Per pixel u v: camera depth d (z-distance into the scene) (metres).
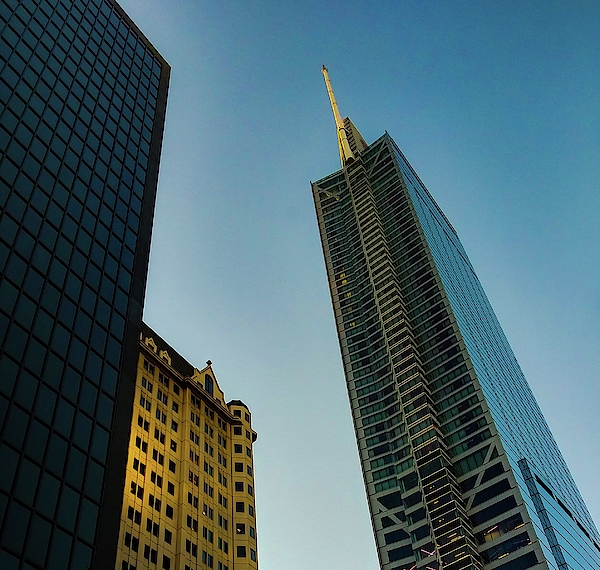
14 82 59.28
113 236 60.28
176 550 78.38
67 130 62.69
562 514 133.62
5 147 52.59
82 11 81.25
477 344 160.88
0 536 33.28
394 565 122.44
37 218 51.19
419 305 164.75
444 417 139.50
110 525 41.53
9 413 38.31
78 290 51.12
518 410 159.62
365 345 164.88
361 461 143.00
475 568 111.00
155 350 99.56
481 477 124.88
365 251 185.75
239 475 99.56
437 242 190.12
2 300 43.00
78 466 41.38
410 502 129.00
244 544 89.94
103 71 77.06
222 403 108.88
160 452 87.06
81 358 47.22
